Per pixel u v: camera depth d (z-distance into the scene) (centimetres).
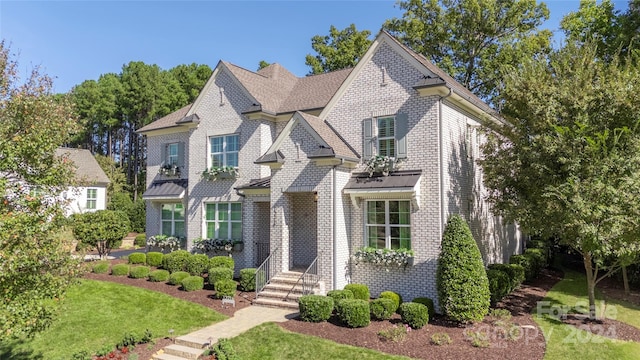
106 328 1321
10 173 874
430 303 1363
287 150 1702
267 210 2047
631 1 2511
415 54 1822
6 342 1227
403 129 1608
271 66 2558
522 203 1378
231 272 1758
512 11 3228
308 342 1157
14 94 1252
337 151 1581
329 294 1426
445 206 1541
